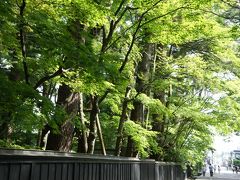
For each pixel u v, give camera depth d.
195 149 27.31
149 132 15.49
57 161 6.18
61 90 11.51
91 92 9.84
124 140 19.02
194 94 20.45
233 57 17.22
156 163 16.91
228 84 18.38
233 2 14.45
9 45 8.41
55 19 8.34
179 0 11.45
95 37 11.98
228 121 19.91
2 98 6.85
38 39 7.67
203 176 51.19
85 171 7.66
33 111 7.30
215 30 13.87
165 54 19.03
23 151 5.04
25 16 7.67
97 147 18.67
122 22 12.55
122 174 10.87
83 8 8.30
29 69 9.27
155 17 11.69
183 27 12.10
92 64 8.05
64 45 7.70
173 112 19.42
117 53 12.35
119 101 15.12
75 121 11.72
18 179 4.95
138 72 17.05
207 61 18.61
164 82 17.03
